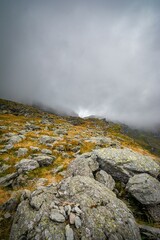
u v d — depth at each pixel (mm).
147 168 17328
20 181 18734
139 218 12938
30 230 8961
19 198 13672
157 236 10523
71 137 51375
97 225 9227
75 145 38344
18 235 9000
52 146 34688
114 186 16328
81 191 11922
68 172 18516
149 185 14219
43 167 23609
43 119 129125
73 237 8438
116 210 10641
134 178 15531
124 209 11078
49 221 9242
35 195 11422
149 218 12758
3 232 10602
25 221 9539
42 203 10539
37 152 29594
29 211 10180
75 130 80312
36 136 43375
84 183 12844
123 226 9672
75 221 9203
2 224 11305
